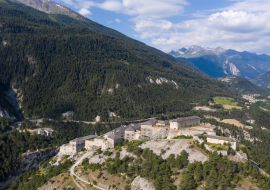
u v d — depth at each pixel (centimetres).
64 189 17525
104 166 18762
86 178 18188
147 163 16775
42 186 18950
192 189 13550
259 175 13900
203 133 19312
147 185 15400
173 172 15500
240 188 13100
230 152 15862
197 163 15088
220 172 14000
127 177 16862
